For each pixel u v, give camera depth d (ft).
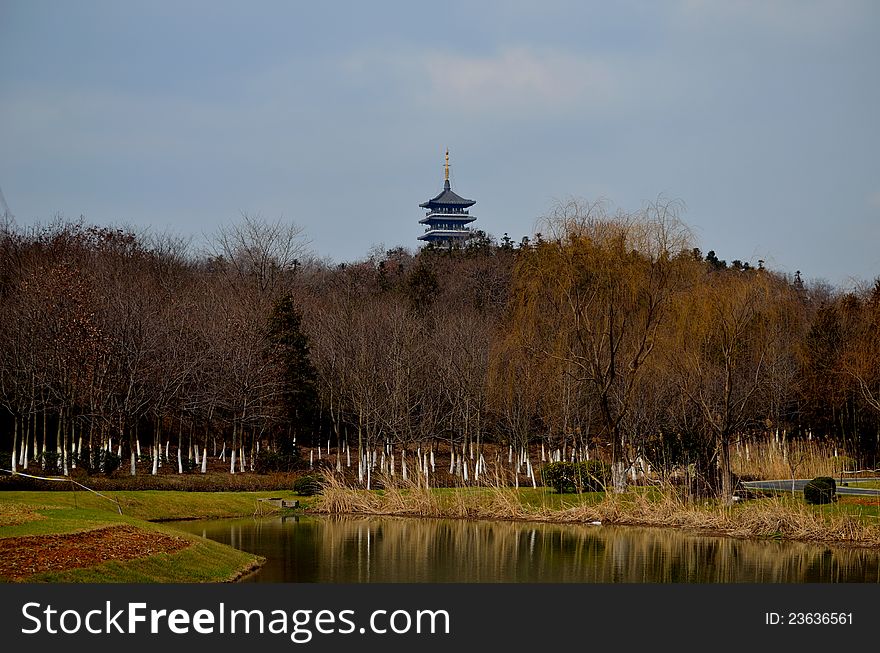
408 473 248.52
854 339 248.32
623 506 177.27
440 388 253.03
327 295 350.23
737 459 244.22
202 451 270.46
